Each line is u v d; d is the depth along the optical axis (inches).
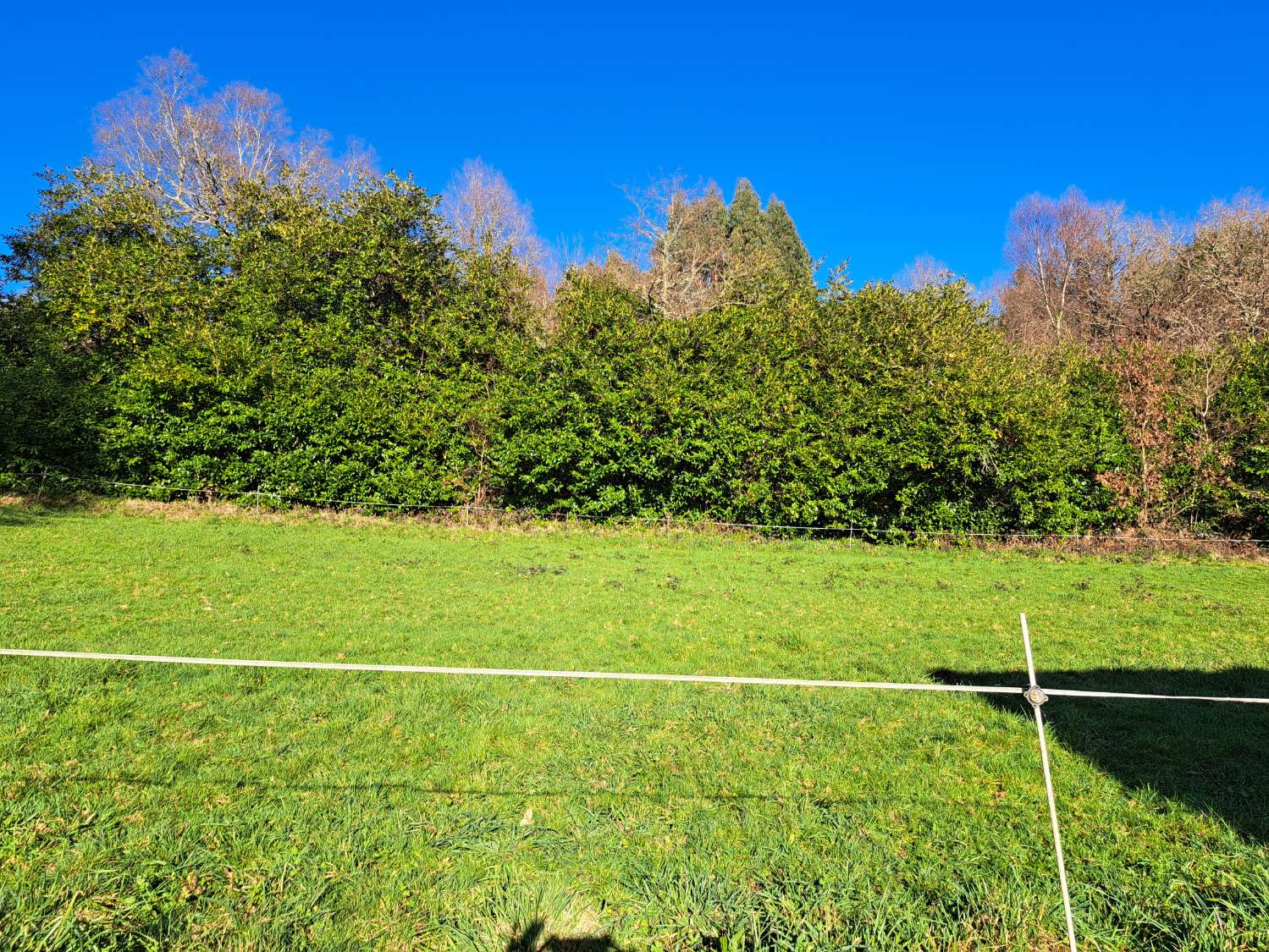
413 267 883.4
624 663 325.4
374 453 795.4
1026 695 162.4
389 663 313.3
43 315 849.5
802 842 178.5
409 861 164.2
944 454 735.7
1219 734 249.0
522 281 920.3
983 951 141.3
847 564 629.9
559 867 164.7
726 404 775.1
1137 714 269.1
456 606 422.0
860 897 156.3
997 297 2022.6
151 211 944.9
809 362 828.6
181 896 148.6
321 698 262.1
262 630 348.8
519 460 796.6
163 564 483.8
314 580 471.5
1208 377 765.3
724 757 226.8
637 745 234.2
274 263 880.3
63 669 271.6
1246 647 374.6
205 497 776.3
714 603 455.5
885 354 825.5
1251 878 163.8
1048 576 583.2
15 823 170.9
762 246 1924.2
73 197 948.6
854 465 758.5
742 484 780.6
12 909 140.3
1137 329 1386.6
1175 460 761.6
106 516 681.6
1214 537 732.7
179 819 176.9
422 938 141.8
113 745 216.2
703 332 826.8
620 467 791.1
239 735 229.0
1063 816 194.9
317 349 823.1
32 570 440.1
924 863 170.4
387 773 207.2
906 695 289.6
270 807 184.5
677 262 1390.3
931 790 207.8
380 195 907.4
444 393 810.2
